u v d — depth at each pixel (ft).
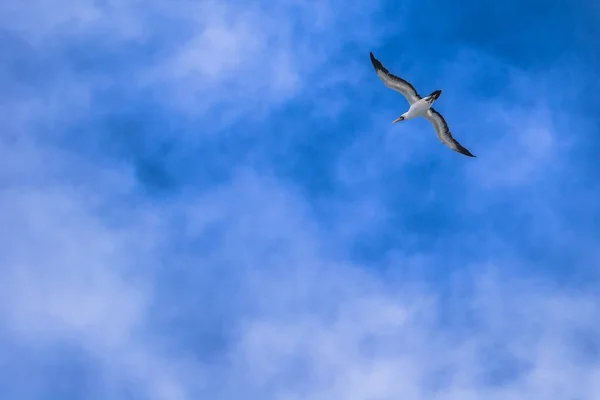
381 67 235.81
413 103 236.02
